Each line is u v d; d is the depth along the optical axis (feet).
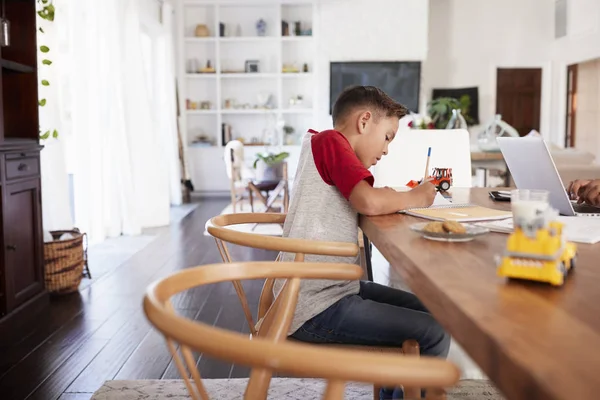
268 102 34.78
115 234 20.33
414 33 33.30
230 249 18.16
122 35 20.56
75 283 13.05
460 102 34.42
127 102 21.08
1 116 10.50
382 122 6.21
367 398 7.75
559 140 36.01
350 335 5.38
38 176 11.96
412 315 5.33
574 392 1.90
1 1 11.93
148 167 22.81
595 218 5.46
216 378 8.49
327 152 5.84
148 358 9.25
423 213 5.79
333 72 33.60
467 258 3.91
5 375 8.59
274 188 26.16
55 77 14.84
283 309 4.24
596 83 35.37
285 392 7.91
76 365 8.98
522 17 35.88
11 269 10.73
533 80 36.17
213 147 34.42
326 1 33.24
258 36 34.40
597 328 2.53
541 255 3.23
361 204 5.64
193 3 33.99
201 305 12.15
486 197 7.85
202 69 34.32
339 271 4.30
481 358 2.52
